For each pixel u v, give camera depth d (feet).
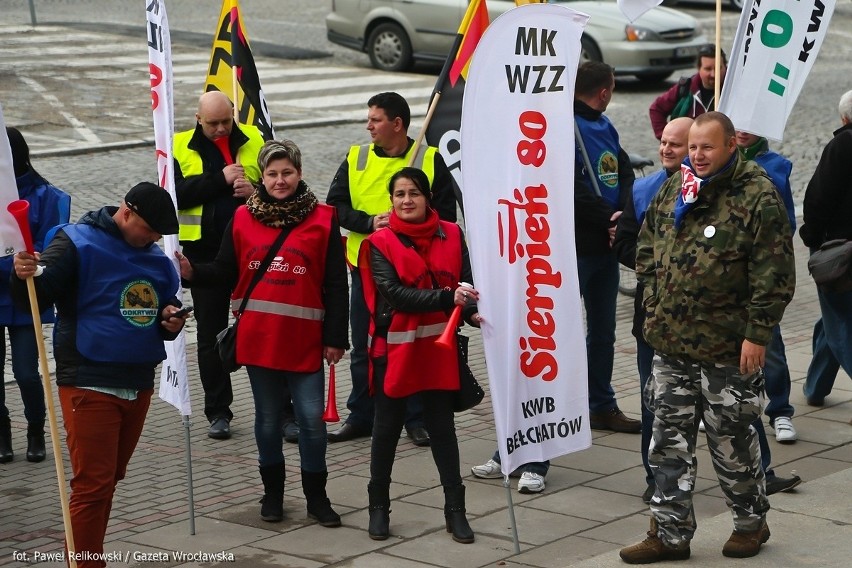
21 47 96.68
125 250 21.43
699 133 21.29
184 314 21.77
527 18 22.88
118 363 21.25
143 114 75.10
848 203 28.40
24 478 28.55
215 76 33.01
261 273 24.82
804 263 50.01
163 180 25.09
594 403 31.48
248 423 32.55
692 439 22.80
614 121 75.31
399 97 29.78
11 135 28.58
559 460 29.30
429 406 24.52
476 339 40.63
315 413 25.20
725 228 21.45
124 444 22.12
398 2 90.22
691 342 21.93
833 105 82.64
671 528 22.79
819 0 27.30
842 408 33.04
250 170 31.14
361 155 30.32
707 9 123.03
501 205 23.21
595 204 28.78
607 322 30.78
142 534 24.86
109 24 108.37
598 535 24.63
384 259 24.22
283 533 24.93
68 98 79.15
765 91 27.40
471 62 22.76
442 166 29.63
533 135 23.26
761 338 21.25
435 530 25.03
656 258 22.47
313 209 25.20
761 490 22.91
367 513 26.07
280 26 112.06
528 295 23.61
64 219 29.17
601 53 85.51
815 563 22.62
